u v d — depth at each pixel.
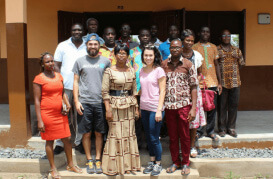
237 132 4.95
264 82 6.94
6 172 4.17
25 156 4.33
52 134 3.69
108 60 3.86
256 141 4.64
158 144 3.76
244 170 4.12
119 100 3.65
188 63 3.67
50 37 6.85
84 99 3.75
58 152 4.24
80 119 3.80
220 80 4.64
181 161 4.04
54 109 3.66
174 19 6.60
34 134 4.92
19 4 4.39
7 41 4.43
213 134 4.61
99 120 3.80
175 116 3.78
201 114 4.08
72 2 6.82
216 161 4.09
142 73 3.73
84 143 3.89
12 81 4.48
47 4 6.78
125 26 4.54
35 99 3.62
